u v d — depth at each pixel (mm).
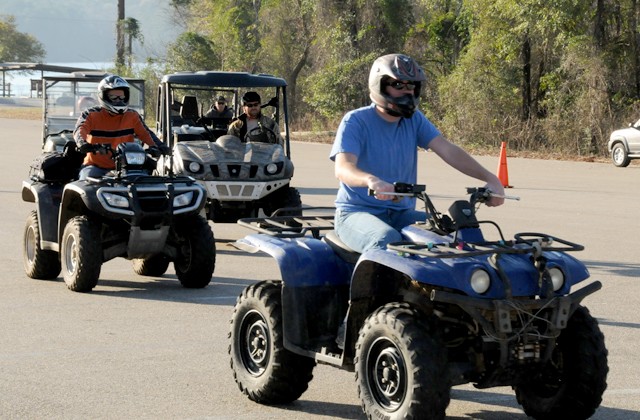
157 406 9430
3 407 9344
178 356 11445
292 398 9367
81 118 16016
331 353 8641
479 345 7965
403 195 8211
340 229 8758
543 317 7938
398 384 7801
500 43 54250
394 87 8680
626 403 9688
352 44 67688
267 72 75938
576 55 51062
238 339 9633
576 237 21656
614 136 43781
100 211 14844
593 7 51719
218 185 20812
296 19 74438
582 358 8195
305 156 48000
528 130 53844
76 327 12930
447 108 59094
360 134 8789
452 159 8914
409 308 7910
